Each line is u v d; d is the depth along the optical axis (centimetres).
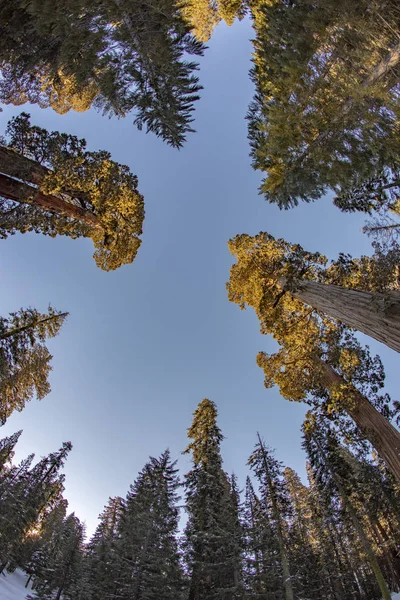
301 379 1204
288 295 1359
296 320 1324
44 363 1630
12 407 1504
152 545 1778
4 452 2683
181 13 792
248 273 1477
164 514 1969
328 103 532
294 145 587
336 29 484
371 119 495
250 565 1688
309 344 1217
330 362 1174
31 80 1151
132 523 1973
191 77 790
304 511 2947
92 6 622
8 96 1200
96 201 1040
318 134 571
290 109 560
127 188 1075
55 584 2511
